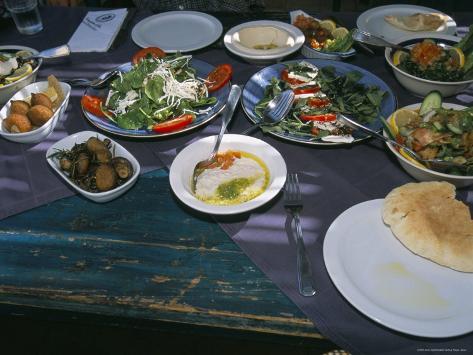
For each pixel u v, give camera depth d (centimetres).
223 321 80
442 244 82
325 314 79
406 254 85
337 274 80
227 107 120
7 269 90
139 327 86
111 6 223
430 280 81
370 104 120
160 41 159
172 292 84
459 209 87
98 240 95
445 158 100
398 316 74
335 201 100
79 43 162
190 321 81
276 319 80
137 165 105
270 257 89
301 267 85
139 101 122
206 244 93
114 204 103
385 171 108
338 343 75
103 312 83
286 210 98
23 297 85
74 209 102
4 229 98
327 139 110
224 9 218
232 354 165
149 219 99
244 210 90
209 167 103
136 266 89
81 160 103
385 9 170
